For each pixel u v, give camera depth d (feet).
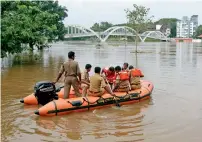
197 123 25.63
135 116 28.02
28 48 113.39
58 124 25.86
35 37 83.71
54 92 32.35
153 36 432.66
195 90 39.68
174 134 23.03
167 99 34.60
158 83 45.21
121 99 32.55
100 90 31.68
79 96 32.81
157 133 23.29
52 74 56.39
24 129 24.54
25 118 27.58
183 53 126.31
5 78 51.11
